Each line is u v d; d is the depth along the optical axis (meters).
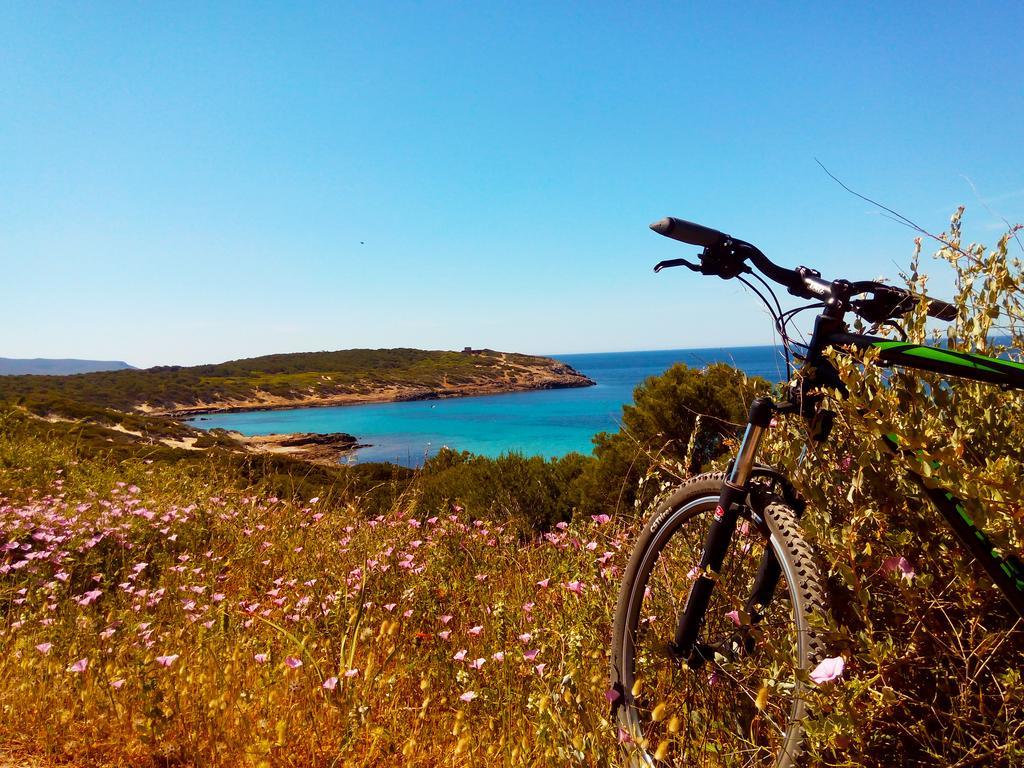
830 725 1.39
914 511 1.62
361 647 2.93
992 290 1.80
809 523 1.57
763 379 2.15
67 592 4.06
